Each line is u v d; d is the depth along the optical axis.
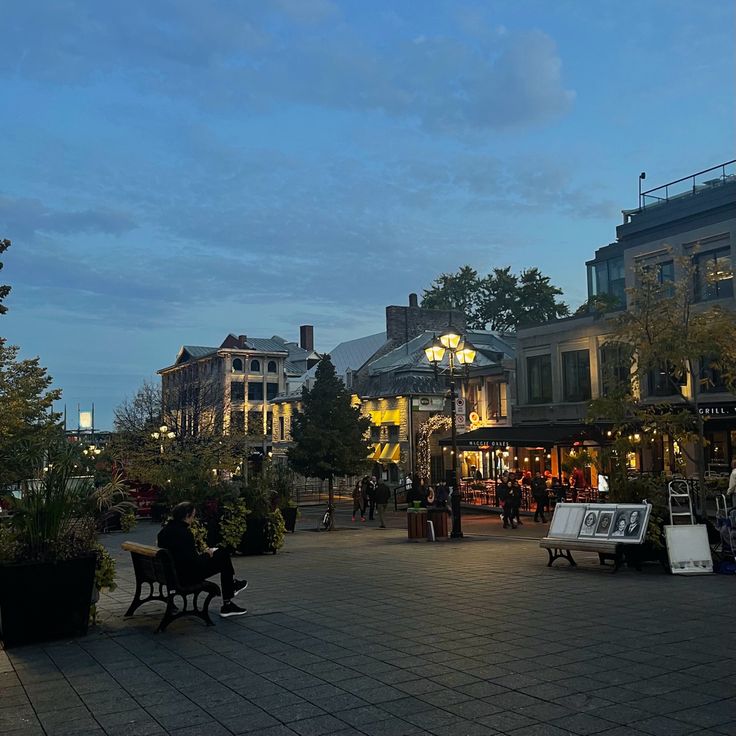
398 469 52.41
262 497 17.12
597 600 10.16
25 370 19.34
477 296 82.50
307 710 5.76
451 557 15.51
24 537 8.54
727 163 29.97
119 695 6.27
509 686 6.25
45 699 6.20
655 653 7.25
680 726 5.25
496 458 42.53
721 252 29.03
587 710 5.61
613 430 16.62
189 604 10.56
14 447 13.47
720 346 15.89
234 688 6.39
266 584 12.20
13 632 8.09
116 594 11.62
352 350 72.00
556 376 37.09
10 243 14.48
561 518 14.01
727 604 9.78
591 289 38.59
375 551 17.19
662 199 31.98
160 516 29.67
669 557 12.55
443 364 53.47
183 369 82.56
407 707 5.77
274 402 71.38
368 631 8.45
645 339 16.88
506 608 9.66
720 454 28.23
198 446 41.28
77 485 9.57
